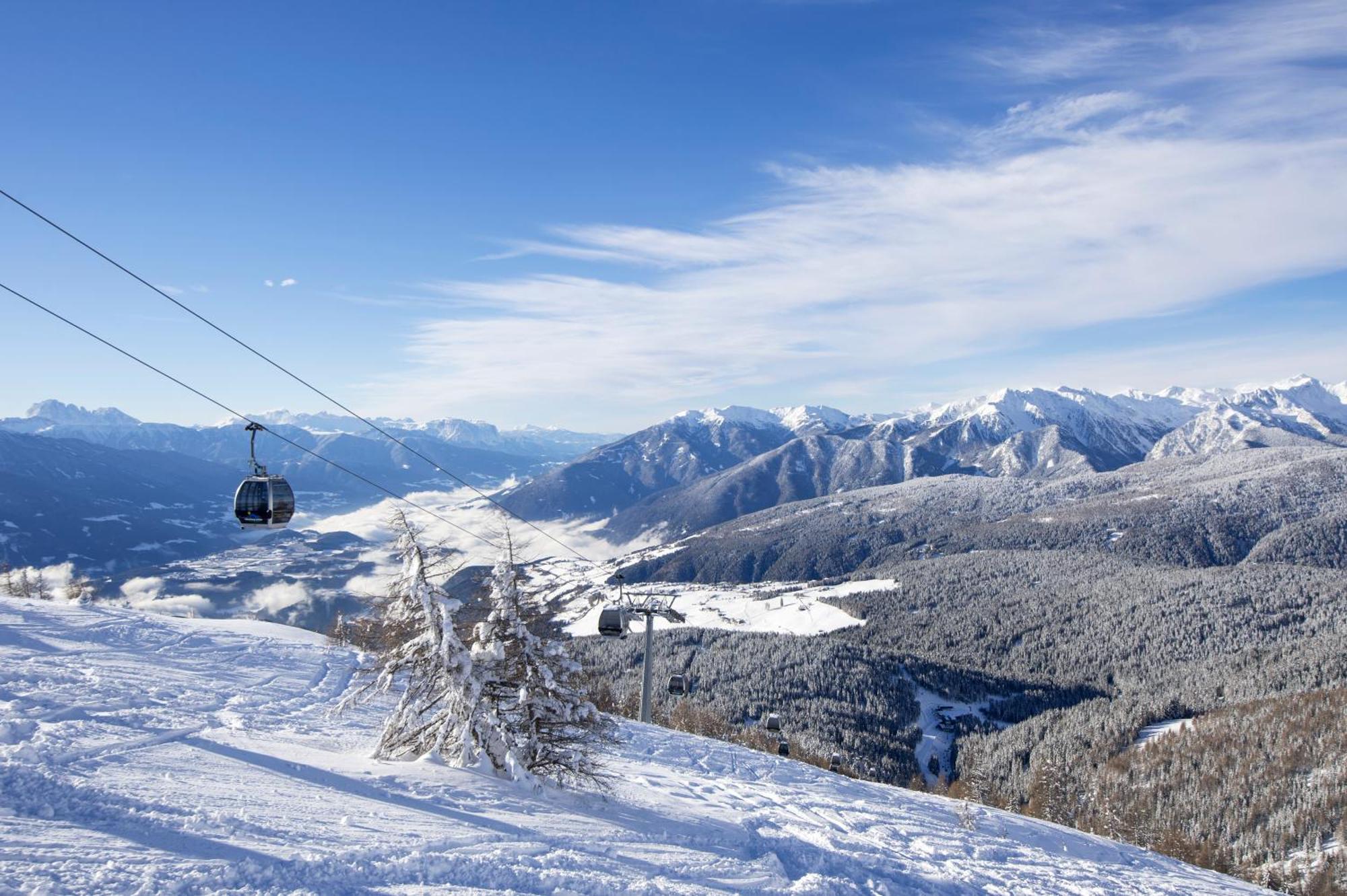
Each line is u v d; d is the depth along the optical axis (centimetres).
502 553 1510
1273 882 7569
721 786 1992
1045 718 16100
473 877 803
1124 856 2189
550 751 1455
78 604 3027
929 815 2130
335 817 912
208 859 700
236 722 1420
